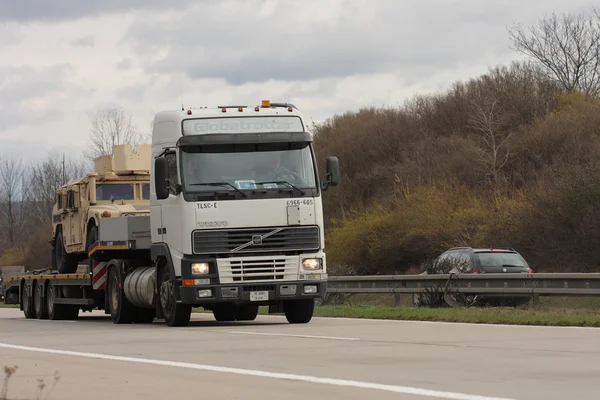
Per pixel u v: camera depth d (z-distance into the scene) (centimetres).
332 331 2153
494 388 1171
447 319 2467
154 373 1400
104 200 3188
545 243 5038
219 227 2391
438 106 8288
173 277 2444
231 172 2422
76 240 3316
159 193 2428
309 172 2466
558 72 7988
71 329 2564
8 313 4528
